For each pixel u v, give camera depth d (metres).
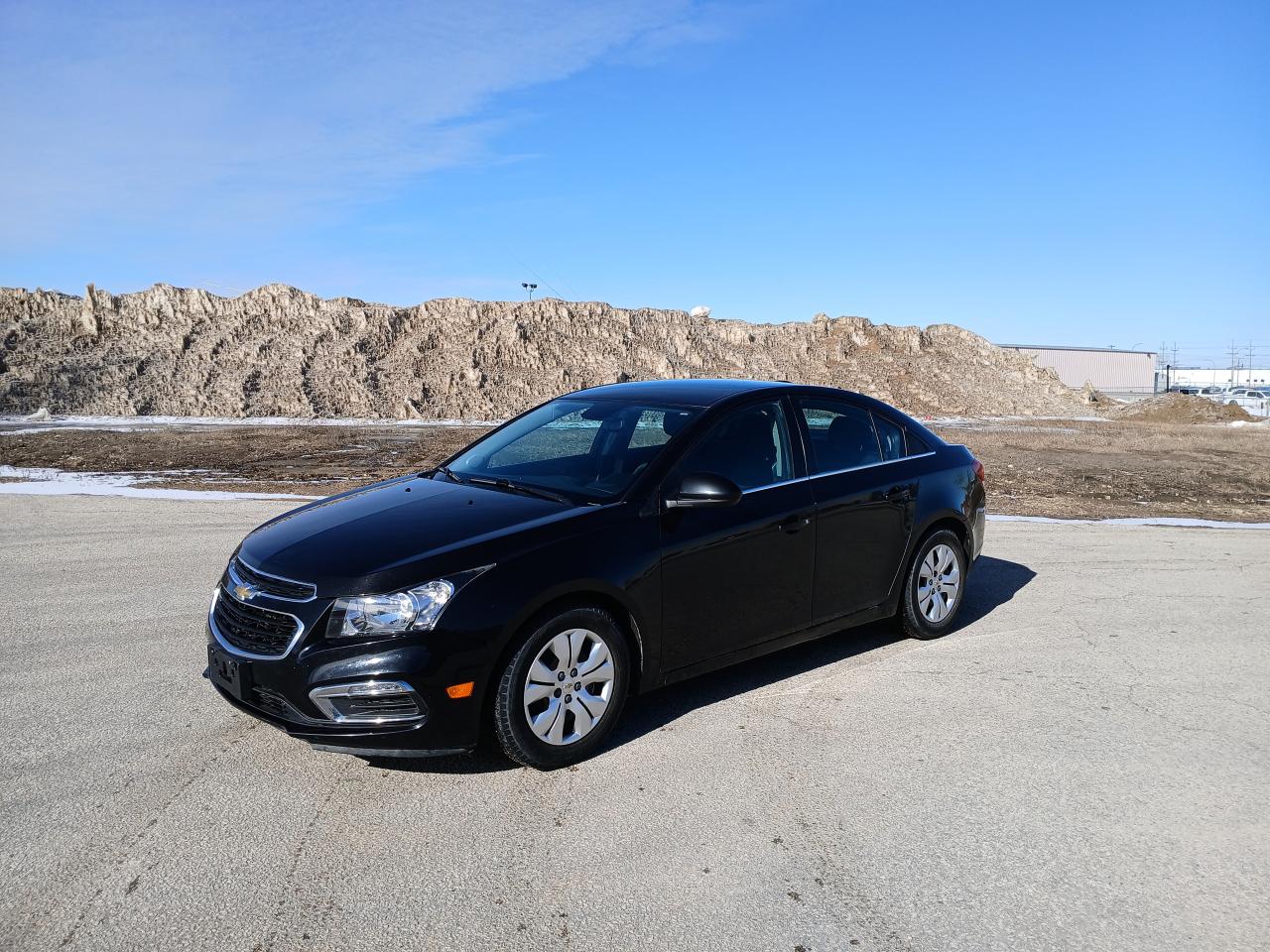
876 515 5.07
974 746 4.05
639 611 3.98
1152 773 3.82
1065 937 2.68
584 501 4.09
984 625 5.96
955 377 53.31
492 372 40.84
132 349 39.69
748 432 4.65
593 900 2.84
